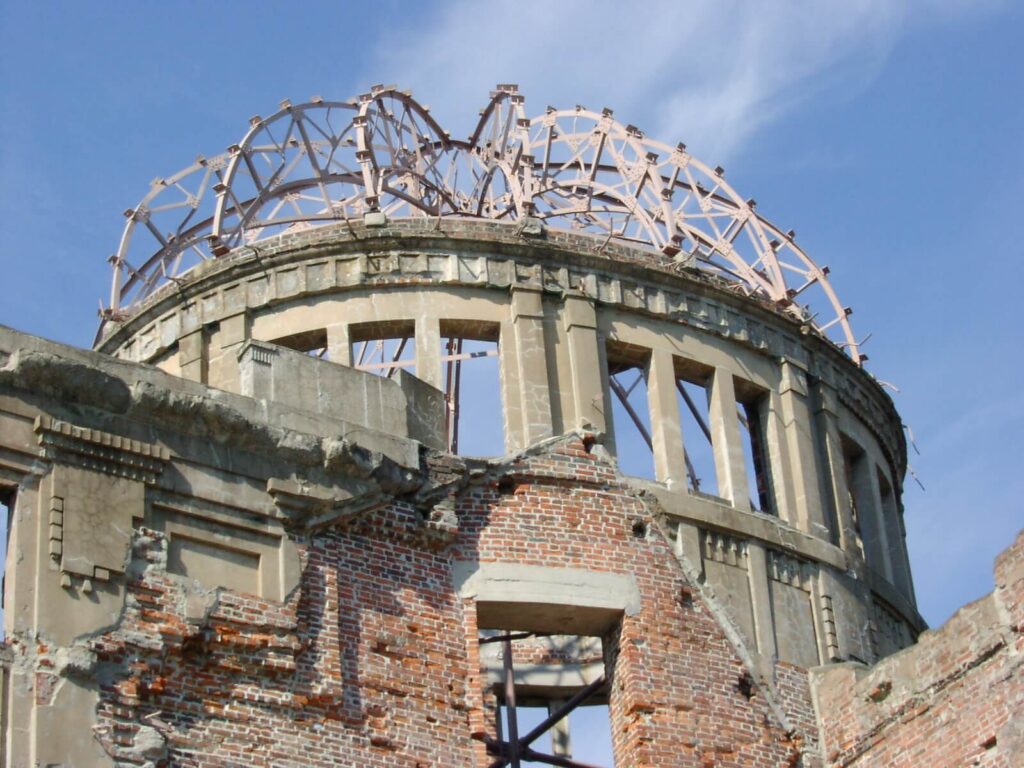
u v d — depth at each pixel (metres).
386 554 28.83
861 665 32.34
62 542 25.38
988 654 29.12
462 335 35.50
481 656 38.44
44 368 26.05
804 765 31.47
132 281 39.50
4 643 24.58
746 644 32.78
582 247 35.91
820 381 37.41
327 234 35.75
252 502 27.34
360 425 29.44
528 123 38.31
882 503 39.31
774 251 38.75
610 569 31.19
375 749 27.20
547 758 34.66
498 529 30.53
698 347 35.97
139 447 26.50
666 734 30.34
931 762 29.64
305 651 27.00
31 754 24.12
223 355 35.56
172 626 25.86
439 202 40.19
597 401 34.47
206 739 25.62
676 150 39.78
